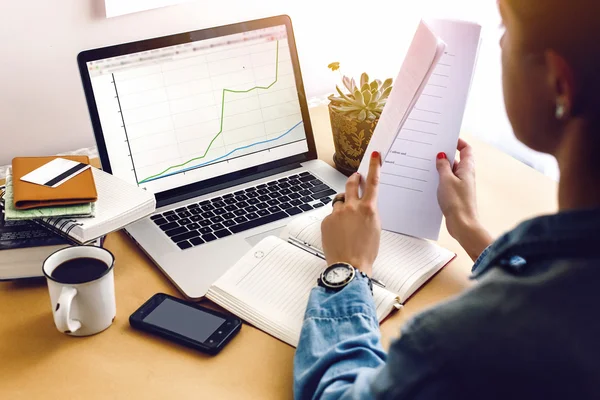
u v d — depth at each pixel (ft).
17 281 3.13
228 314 2.92
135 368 2.68
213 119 3.82
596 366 1.36
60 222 3.01
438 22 3.19
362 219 2.96
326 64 5.23
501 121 5.83
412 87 2.84
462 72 3.22
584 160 1.47
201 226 3.50
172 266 3.19
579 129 1.46
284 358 2.73
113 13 4.10
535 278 1.45
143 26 4.30
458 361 1.44
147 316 2.88
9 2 3.80
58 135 4.29
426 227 3.45
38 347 2.77
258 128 3.96
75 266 2.84
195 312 2.91
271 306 2.94
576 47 1.38
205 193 3.79
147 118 3.65
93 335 2.84
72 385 2.59
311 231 3.37
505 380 1.40
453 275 3.26
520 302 1.43
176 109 3.72
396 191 3.45
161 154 3.69
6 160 4.18
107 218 3.05
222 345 2.76
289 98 4.04
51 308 2.98
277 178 3.95
